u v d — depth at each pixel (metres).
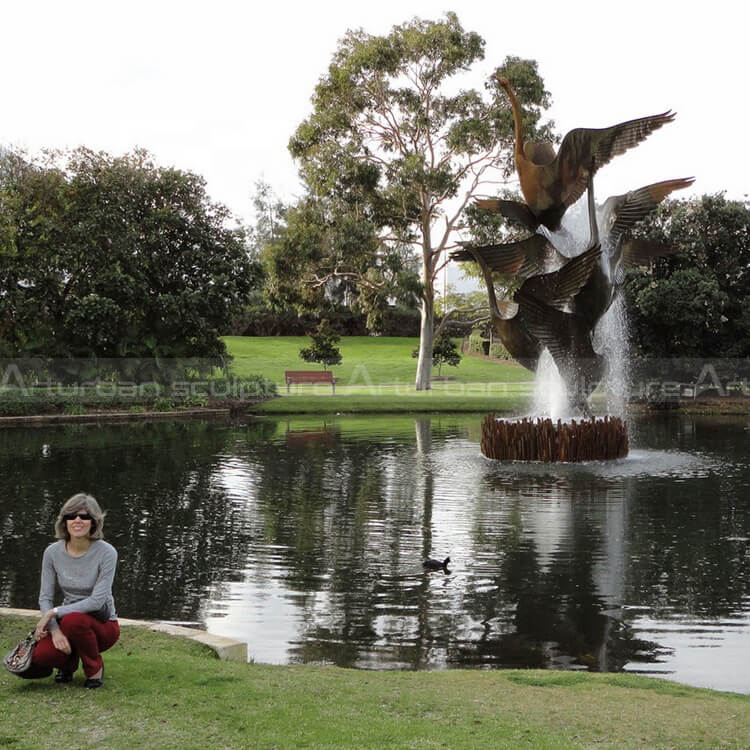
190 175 37.34
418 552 10.70
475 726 4.64
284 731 4.43
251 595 8.88
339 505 13.93
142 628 6.97
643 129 17.94
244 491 15.30
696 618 8.02
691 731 4.67
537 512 13.20
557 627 7.79
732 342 39.12
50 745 4.21
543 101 41.06
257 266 38.09
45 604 5.24
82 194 35.78
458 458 19.61
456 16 39.78
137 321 36.56
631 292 37.38
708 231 38.91
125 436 25.28
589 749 4.32
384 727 4.53
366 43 39.28
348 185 40.03
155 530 12.09
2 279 33.41
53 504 13.98
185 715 4.66
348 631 7.70
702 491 15.02
